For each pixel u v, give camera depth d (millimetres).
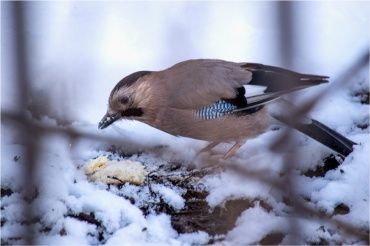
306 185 10375
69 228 9383
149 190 10312
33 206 9367
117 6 13656
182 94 10844
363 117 11766
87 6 13578
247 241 9469
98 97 12055
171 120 11055
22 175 9328
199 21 13500
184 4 13758
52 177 9711
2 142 10195
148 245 9312
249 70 11023
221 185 10359
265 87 10836
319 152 10891
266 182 6043
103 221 9562
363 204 9781
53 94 11773
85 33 13109
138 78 11102
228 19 13523
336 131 11047
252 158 10750
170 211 10039
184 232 9672
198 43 13109
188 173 10664
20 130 5375
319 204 9852
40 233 9289
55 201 9500
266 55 12852
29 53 6988
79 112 11781
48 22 13156
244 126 11023
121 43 13039
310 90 11695
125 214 9695
